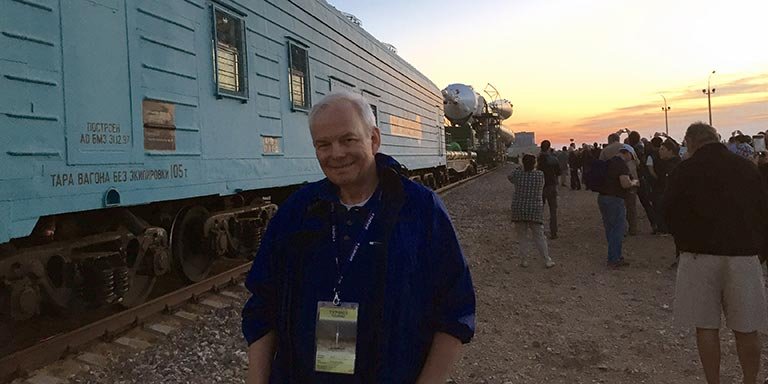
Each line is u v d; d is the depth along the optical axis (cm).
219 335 542
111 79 479
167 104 552
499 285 726
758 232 360
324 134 184
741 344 361
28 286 440
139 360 477
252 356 193
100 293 491
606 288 702
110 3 480
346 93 192
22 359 435
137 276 594
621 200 802
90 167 452
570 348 498
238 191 679
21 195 389
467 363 469
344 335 175
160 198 535
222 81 654
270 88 768
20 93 393
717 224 355
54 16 423
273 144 774
